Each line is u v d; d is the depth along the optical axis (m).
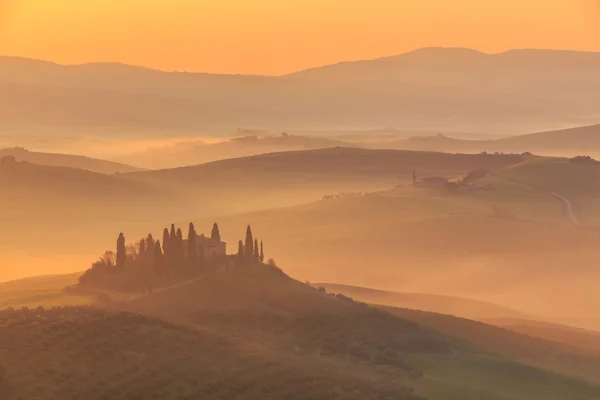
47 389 181.00
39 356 193.50
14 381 181.12
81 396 182.38
